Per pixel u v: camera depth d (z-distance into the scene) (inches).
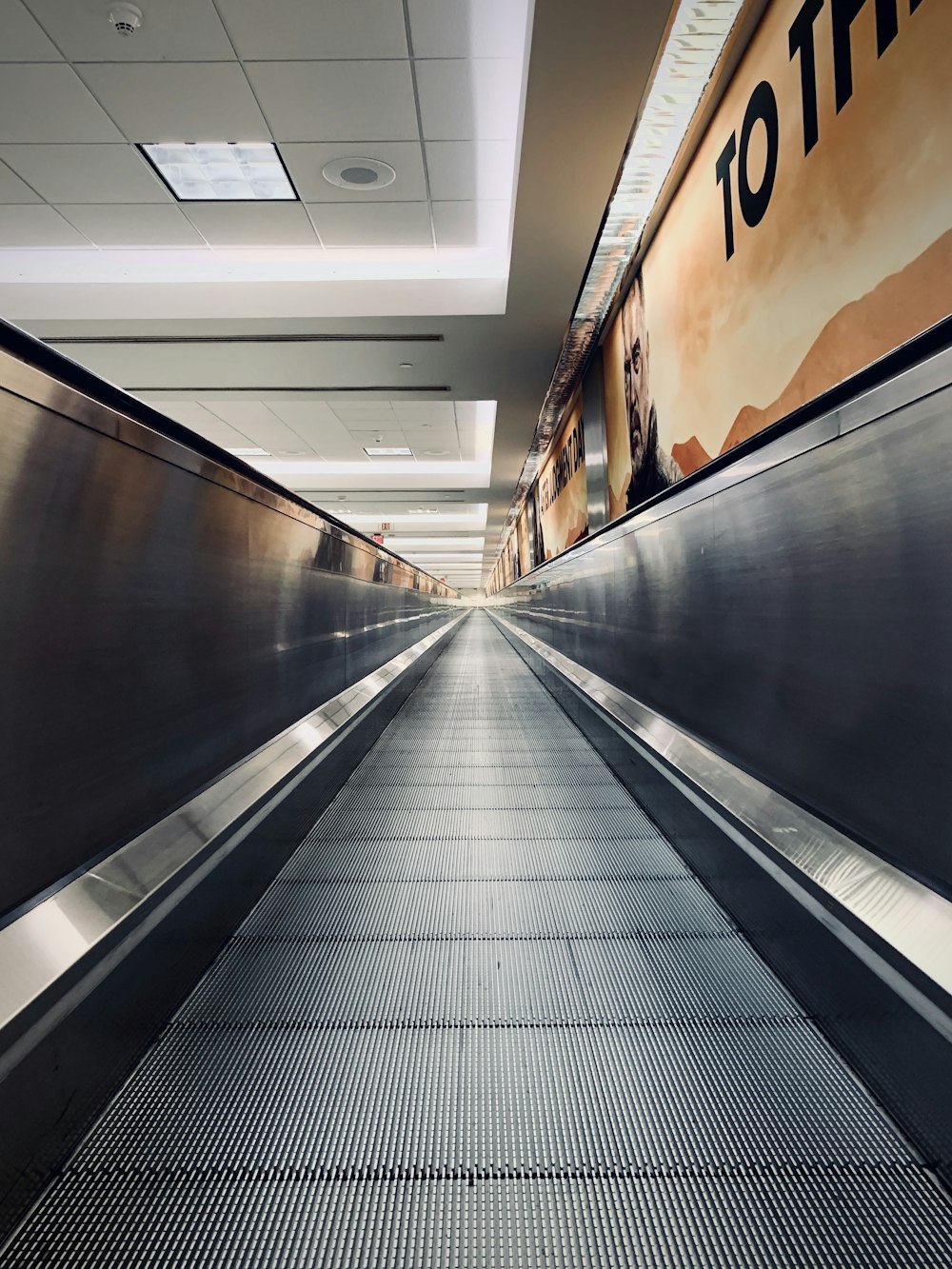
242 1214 41.7
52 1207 41.8
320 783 116.0
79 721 55.5
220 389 383.9
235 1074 54.1
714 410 191.9
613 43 159.5
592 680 186.9
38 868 50.0
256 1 171.8
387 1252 39.5
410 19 177.5
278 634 109.7
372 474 677.9
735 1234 40.3
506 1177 44.6
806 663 68.5
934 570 48.8
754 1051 56.2
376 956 72.1
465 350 331.3
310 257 289.9
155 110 207.8
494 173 238.4
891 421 53.7
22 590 48.4
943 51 99.5
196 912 66.4
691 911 81.4
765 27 153.0
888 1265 38.1
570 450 449.7
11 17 174.7
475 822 113.9
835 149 128.1
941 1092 41.5
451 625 871.7
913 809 51.2
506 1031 59.7
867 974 50.1
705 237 193.9
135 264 290.2
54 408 51.5
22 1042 40.7
